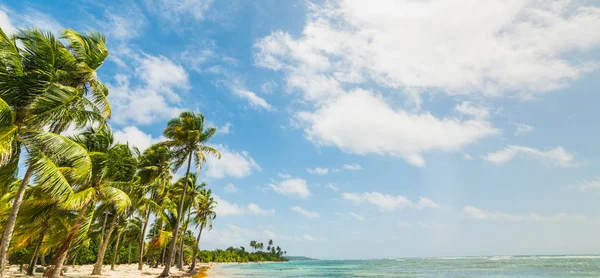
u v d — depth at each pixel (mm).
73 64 15680
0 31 12117
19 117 13102
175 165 29312
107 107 17125
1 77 12375
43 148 13422
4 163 11570
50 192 13414
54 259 18156
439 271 61781
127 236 48594
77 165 14016
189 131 28578
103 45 17781
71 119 15070
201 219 51438
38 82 13078
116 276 27719
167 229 48750
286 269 84438
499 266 76938
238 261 168875
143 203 28594
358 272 64250
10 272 28953
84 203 16422
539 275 45781
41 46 13453
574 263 85750
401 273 57406
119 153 21766
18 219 18984
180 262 48531
